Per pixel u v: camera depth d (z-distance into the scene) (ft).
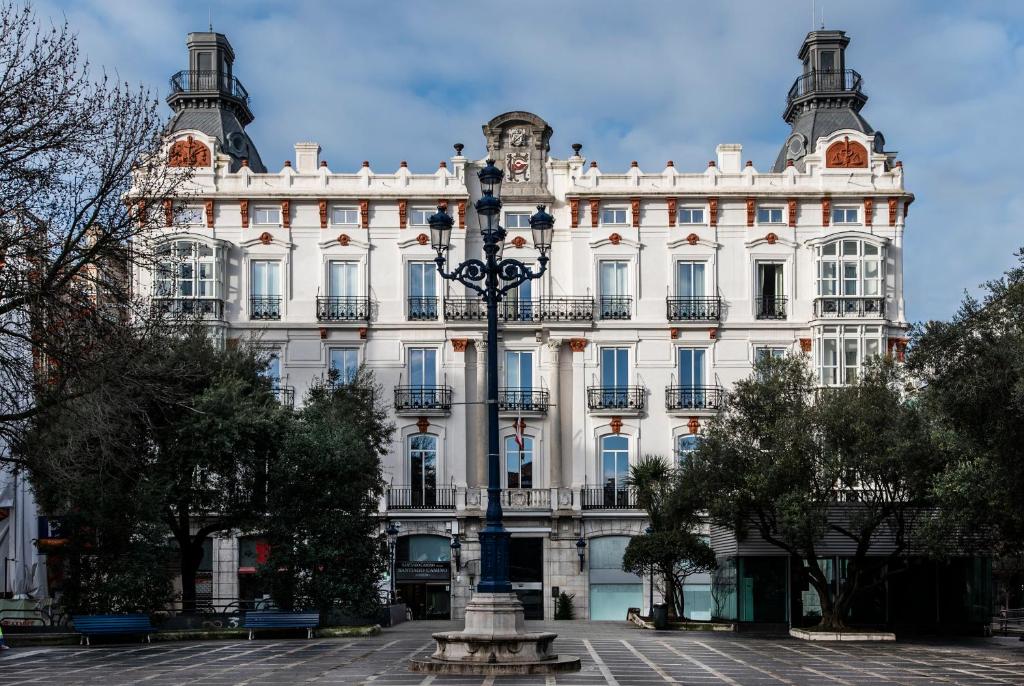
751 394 139.23
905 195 203.62
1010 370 97.35
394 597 193.26
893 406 129.90
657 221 205.26
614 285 205.26
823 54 214.69
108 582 128.77
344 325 201.87
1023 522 109.50
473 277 96.78
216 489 139.13
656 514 164.14
